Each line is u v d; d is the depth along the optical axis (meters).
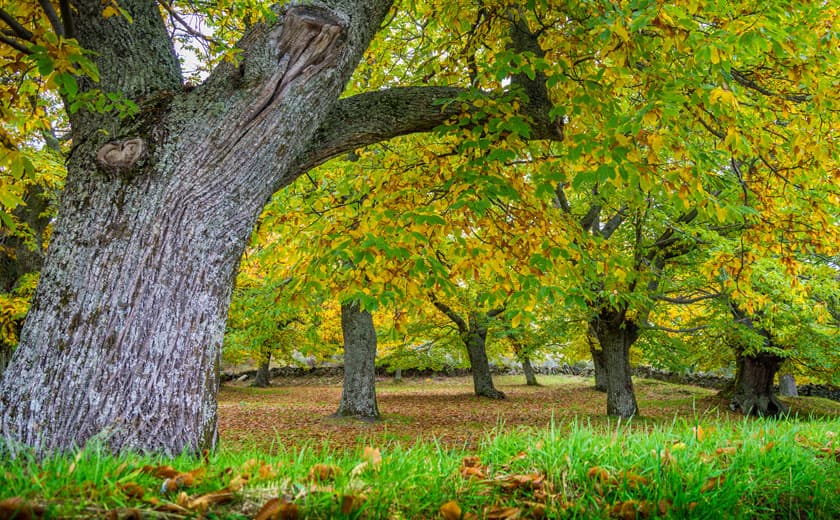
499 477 2.33
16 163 2.42
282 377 32.94
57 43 2.22
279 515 1.67
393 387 28.81
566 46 4.03
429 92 3.92
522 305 4.30
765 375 14.66
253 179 3.01
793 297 8.73
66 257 2.64
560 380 33.78
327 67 3.19
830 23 3.73
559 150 4.76
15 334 8.12
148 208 2.72
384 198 4.47
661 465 2.46
